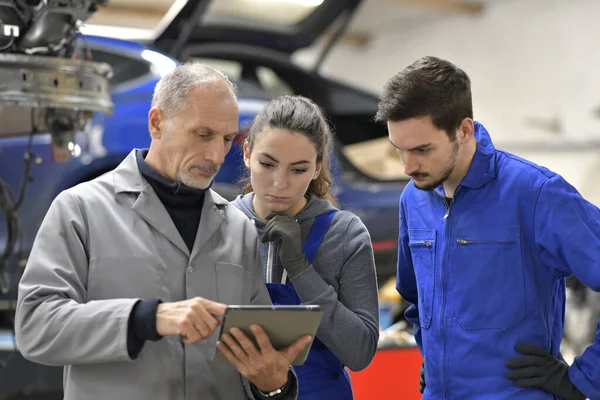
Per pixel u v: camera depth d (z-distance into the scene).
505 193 1.77
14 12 2.28
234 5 5.43
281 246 1.82
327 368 1.88
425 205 1.91
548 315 1.76
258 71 5.21
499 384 1.73
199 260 1.63
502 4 8.50
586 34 7.60
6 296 3.59
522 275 1.74
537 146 7.96
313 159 1.80
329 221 1.92
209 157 1.58
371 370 3.21
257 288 1.74
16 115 2.75
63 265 1.53
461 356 1.76
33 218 3.71
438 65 1.71
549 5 7.98
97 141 3.89
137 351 1.46
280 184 1.79
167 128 1.60
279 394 1.65
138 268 1.57
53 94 2.37
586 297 4.57
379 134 5.30
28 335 1.49
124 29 5.00
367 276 1.90
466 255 1.78
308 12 4.89
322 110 2.07
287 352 1.50
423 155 1.71
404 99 1.67
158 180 1.63
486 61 8.67
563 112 7.79
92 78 2.46
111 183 1.64
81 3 2.28
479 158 1.80
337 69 10.70
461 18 9.01
